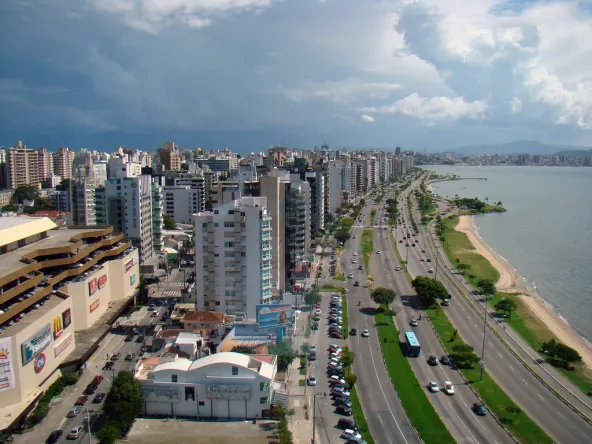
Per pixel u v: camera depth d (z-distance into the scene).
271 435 107.62
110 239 187.88
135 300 194.00
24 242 159.75
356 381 134.62
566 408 123.69
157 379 115.31
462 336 168.50
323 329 171.38
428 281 197.62
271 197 190.62
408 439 108.69
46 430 108.38
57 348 129.38
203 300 165.25
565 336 175.38
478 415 119.06
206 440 105.25
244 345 139.00
